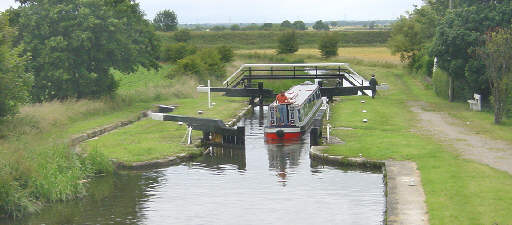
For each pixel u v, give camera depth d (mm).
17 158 18562
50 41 36125
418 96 43844
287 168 22453
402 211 15047
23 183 18344
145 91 44531
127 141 26859
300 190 19047
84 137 28203
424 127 29328
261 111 41312
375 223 15570
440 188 17125
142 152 24281
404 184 17875
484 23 35125
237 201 17953
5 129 24969
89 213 17109
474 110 35000
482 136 26234
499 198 15781
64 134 24391
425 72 55062
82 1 37250
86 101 35844
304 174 21328
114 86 41438
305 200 17875
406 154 22578
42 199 18266
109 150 24672
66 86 37094
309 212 16656
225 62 74688
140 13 44219
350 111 36000
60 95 37188
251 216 16422
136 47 40094
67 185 18797
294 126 29672
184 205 17672
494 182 17547
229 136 27094
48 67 36438
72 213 17172
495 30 33281
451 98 39719
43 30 36500
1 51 26625
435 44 36688
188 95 46125
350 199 17875
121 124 32656
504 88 29156
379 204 17281
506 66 29109
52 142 21844
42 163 19312
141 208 17484
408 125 30047
